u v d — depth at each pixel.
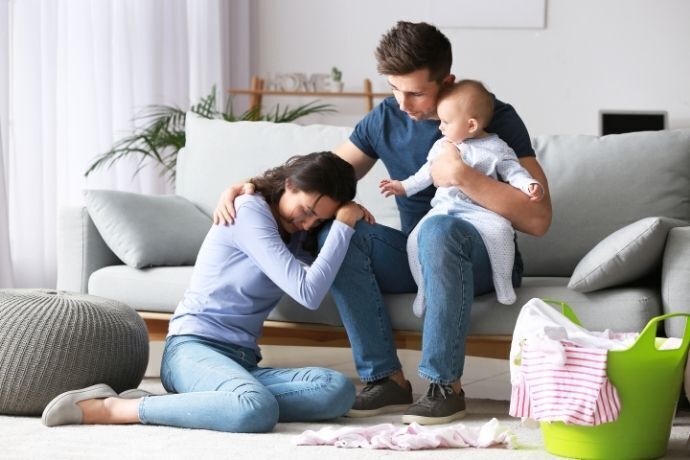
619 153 3.22
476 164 2.72
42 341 2.52
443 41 2.71
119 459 2.03
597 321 2.63
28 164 4.87
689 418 2.66
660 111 6.62
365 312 2.67
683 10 6.74
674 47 6.76
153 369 3.47
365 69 6.95
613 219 3.16
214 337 2.66
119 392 2.68
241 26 6.81
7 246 4.57
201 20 6.40
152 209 3.32
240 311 2.70
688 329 2.09
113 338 2.61
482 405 2.87
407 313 2.77
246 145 3.58
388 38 2.71
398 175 2.96
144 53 5.82
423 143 2.89
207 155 3.62
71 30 5.23
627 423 2.06
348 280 2.66
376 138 2.97
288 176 2.65
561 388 2.07
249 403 2.34
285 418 2.53
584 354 2.05
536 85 6.82
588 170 3.21
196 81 6.37
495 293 2.75
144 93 5.83
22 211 4.87
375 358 2.67
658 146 3.21
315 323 2.92
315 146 3.50
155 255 3.19
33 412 2.55
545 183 2.79
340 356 4.11
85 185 5.28
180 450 2.12
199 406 2.37
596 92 6.80
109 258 3.30
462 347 2.55
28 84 4.86
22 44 4.84
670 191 3.17
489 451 2.19
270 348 4.30
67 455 2.06
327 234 2.68
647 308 2.60
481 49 6.83
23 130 4.85
